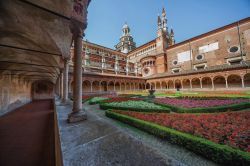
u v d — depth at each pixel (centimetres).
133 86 4075
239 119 532
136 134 430
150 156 228
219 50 3131
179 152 300
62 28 532
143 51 5203
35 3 379
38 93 2836
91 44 4391
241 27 2811
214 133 361
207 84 2973
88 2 556
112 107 902
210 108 779
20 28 504
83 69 3550
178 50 3997
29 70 1360
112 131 358
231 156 236
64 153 233
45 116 1078
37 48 704
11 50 752
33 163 391
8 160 405
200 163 253
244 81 2461
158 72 4453
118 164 202
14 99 1474
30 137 599
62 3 403
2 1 353
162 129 391
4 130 710
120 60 4822
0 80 1142
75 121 471
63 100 1024
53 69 1414
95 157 222
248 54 2681
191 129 383
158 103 1064
